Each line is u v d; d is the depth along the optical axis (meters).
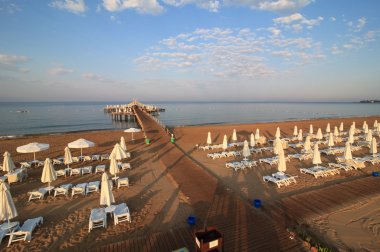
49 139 28.08
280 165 13.45
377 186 12.52
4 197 7.98
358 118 55.28
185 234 8.15
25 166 16.75
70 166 17.27
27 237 8.27
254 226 8.59
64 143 25.69
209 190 12.28
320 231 8.58
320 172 14.71
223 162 18.62
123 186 13.16
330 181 13.98
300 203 10.65
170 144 24.75
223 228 8.44
